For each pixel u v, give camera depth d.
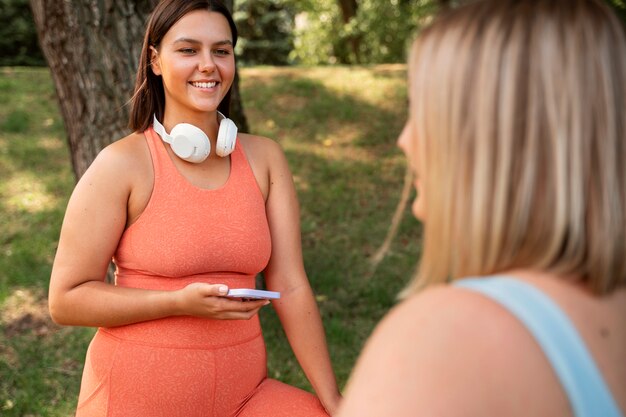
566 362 0.82
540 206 0.88
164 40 2.04
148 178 1.98
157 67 2.08
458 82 0.92
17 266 4.82
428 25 0.99
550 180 0.87
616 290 0.93
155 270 1.97
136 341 1.95
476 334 0.81
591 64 0.88
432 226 0.96
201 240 1.98
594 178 0.88
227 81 2.10
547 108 0.87
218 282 2.03
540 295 0.87
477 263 0.92
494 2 0.95
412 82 0.99
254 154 2.18
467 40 0.92
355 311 4.43
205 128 2.12
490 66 0.90
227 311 1.88
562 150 0.86
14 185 6.11
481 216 0.89
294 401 2.09
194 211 1.99
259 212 2.10
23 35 12.22
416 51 0.99
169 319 1.95
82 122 3.51
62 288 1.95
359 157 6.77
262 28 15.68
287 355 3.88
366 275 4.86
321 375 2.15
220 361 2.00
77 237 1.94
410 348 0.82
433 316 0.84
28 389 3.54
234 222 2.03
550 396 0.80
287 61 15.78
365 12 12.94
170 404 1.95
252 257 2.05
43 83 8.48
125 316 1.92
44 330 4.16
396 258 5.09
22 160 6.53
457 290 0.87
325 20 13.77
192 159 1.99
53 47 3.43
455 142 0.92
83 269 1.95
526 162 0.87
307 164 6.61
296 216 2.23
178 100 2.06
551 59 0.88
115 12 3.36
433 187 0.95
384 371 0.83
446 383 0.79
